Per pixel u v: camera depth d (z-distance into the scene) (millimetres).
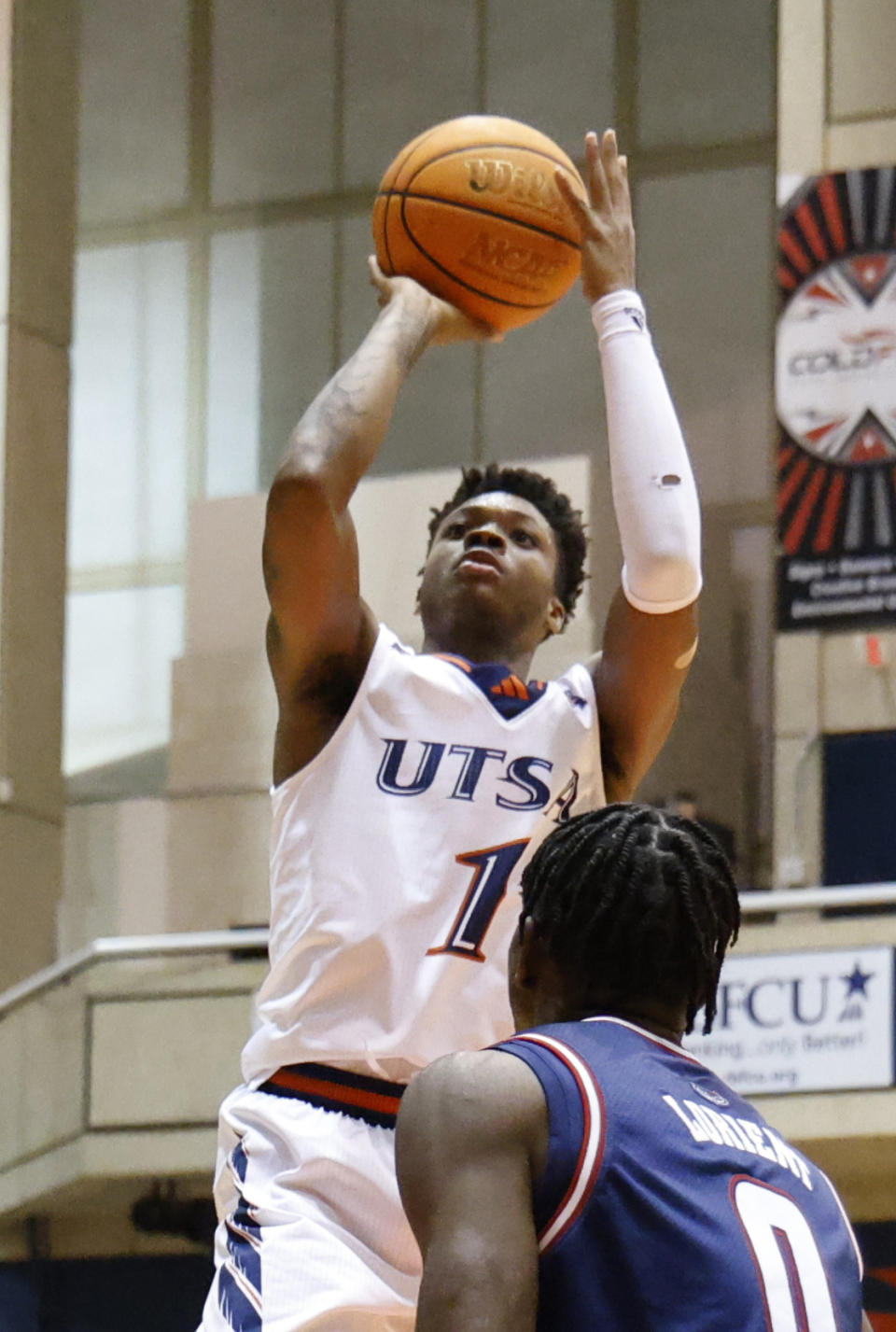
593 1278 2105
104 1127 11281
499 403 13852
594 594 12758
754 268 13477
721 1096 2352
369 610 3250
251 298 14844
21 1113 11766
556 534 3686
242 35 15258
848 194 12547
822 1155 10188
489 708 3193
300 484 3068
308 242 14773
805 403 12414
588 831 2457
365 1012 2977
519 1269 2064
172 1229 11523
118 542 14812
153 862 13938
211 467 14719
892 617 12008
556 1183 2133
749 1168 2246
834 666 12094
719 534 13078
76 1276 12234
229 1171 3027
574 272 3693
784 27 13086
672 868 2416
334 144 14844
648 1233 2125
